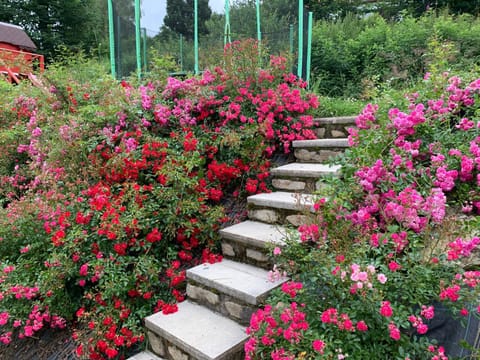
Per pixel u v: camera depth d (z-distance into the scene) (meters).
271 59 3.76
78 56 4.87
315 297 1.59
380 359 1.40
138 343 2.11
